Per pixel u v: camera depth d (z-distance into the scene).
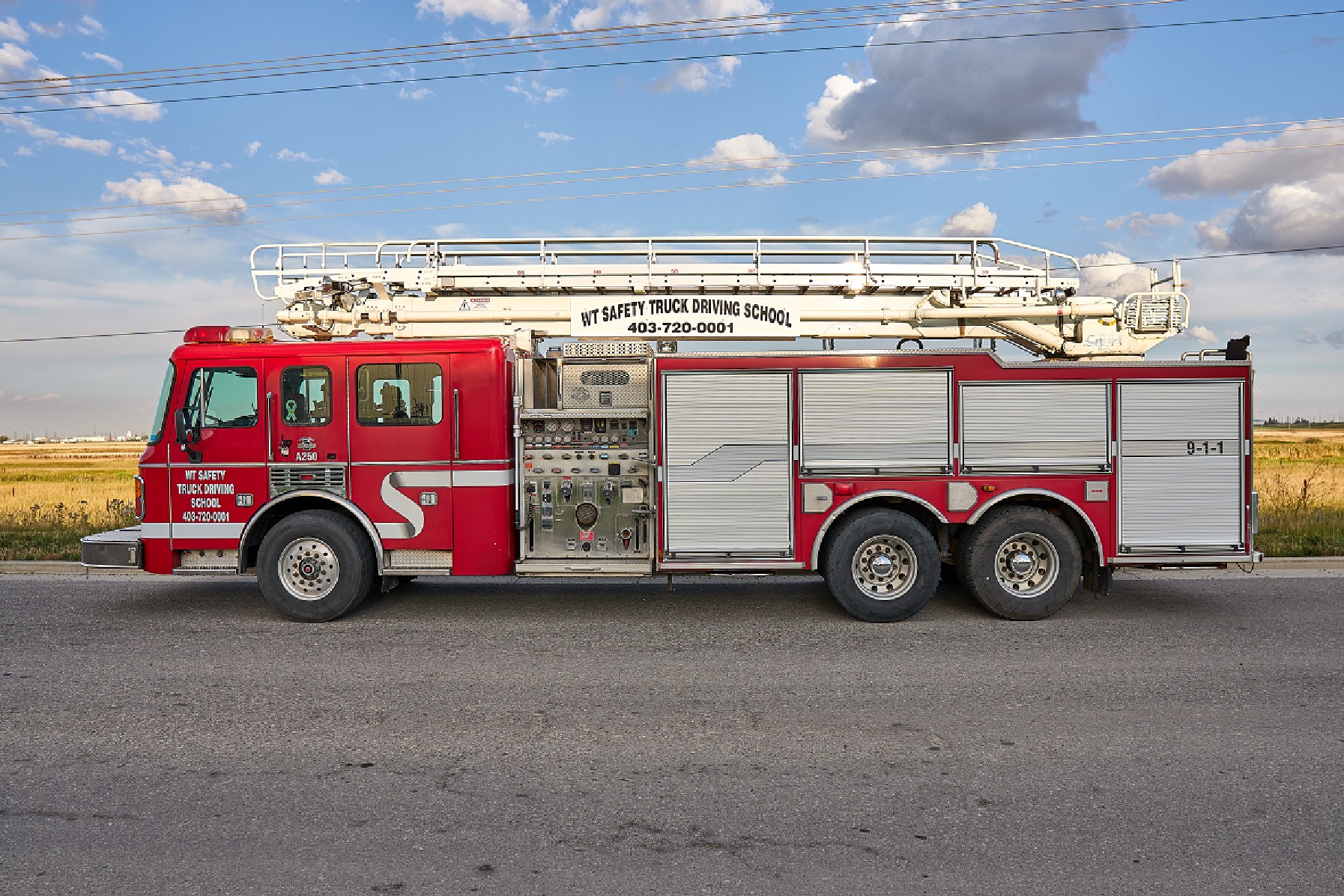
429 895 2.93
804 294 9.44
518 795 3.77
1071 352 9.41
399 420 7.42
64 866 3.14
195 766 4.11
